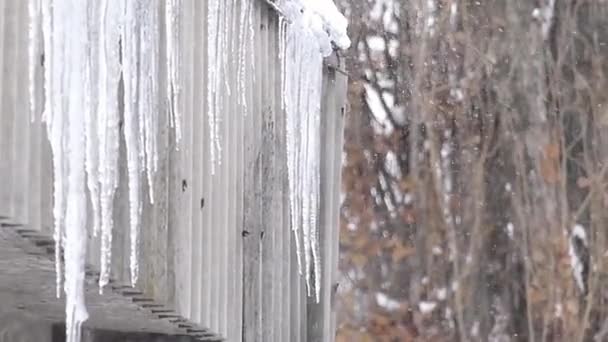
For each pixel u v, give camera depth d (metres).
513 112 54.03
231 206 14.67
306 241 16.58
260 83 15.48
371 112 53.75
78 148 10.75
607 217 52.47
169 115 12.90
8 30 10.23
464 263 52.25
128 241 12.02
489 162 53.62
